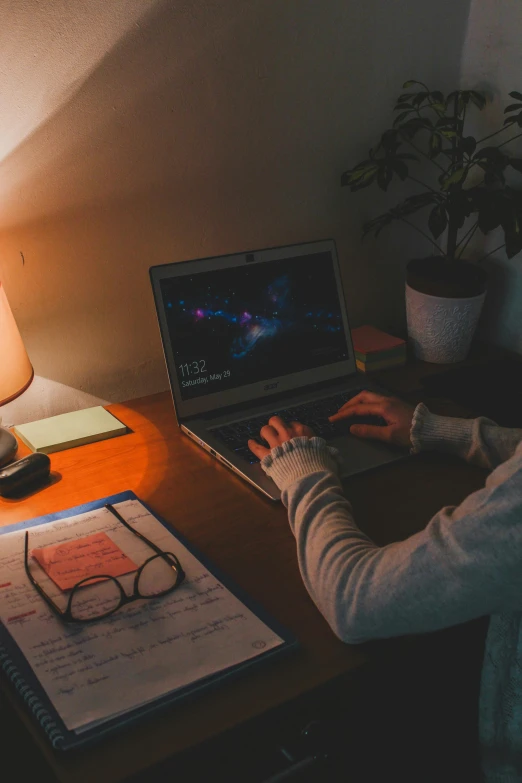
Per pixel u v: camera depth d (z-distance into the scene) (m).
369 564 0.76
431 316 1.55
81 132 1.25
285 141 1.49
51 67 1.18
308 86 1.46
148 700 0.70
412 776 1.07
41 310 1.33
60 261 1.32
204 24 1.29
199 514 1.05
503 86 1.56
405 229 1.75
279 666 0.77
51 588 0.86
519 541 0.64
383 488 1.10
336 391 1.42
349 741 0.92
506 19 1.51
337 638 0.81
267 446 1.21
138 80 1.26
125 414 1.40
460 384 1.47
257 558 0.95
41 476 1.14
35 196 1.25
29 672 0.73
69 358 1.40
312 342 1.43
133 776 0.64
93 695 0.70
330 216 1.63
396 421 1.20
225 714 0.70
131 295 1.42
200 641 0.78
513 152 1.58
